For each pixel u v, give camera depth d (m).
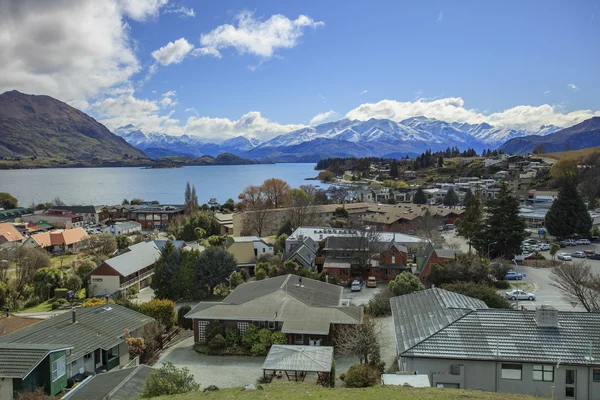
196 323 47.38
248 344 44.91
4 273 79.75
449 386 29.44
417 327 34.00
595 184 153.38
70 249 114.69
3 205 190.75
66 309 67.38
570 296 54.44
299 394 25.09
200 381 38.03
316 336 43.72
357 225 106.06
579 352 28.77
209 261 71.38
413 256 90.25
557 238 108.12
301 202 136.00
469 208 109.44
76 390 29.28
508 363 28.95
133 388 28.97
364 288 73.38
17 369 29.56
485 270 69.75
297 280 56.22
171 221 144.38
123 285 73.31
